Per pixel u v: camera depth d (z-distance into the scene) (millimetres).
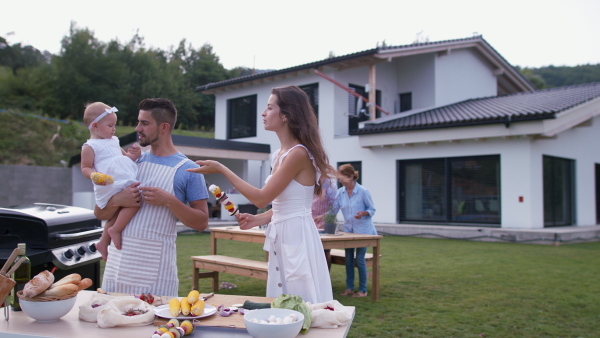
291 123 2443
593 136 14844
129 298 2053
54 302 1917
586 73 49219
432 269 7188
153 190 2508
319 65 14680
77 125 27453
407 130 12766
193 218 2604
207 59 46188
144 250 2551
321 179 2576
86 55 36000
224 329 1880
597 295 5469
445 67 16109
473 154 12172
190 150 13773
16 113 25734
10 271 1992
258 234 5355
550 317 4586
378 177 13930
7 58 41312
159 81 39188
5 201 15422
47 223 3109
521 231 10812
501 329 4195
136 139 12391
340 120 15250
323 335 1828
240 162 16656
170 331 1715
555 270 7094
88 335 1779
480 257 8398
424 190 13164
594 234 11750
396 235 12609
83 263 3439
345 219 5949
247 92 17531
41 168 16219
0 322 1952
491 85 17984
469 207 12344
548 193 12562
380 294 5562
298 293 2381
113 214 2645
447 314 4664
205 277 5812
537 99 13773
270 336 1675
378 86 16266
